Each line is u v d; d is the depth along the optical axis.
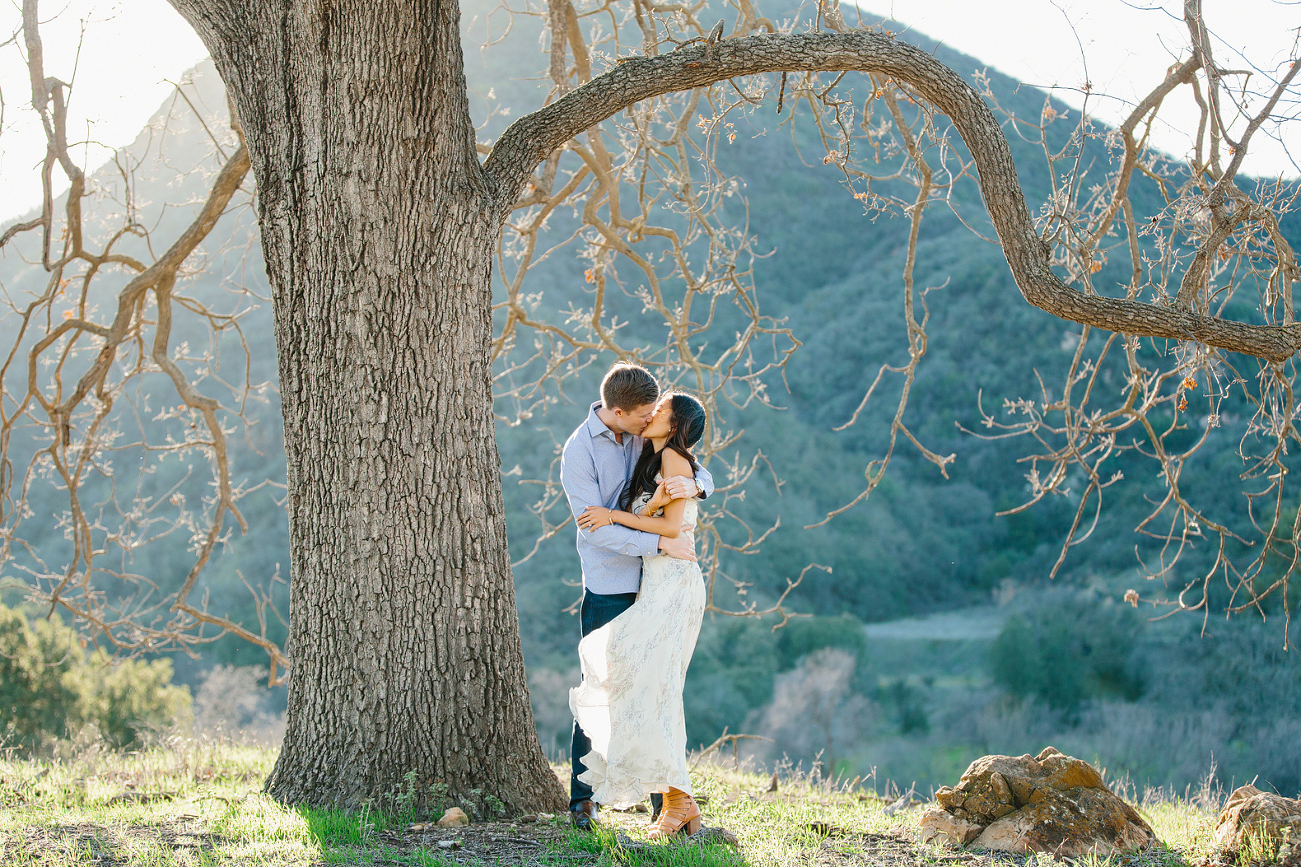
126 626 6.59
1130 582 31.73
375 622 3.79
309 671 3.88
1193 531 5.39
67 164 5.02
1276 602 20.88
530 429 29.19
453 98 3.85
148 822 3.62
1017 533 40.78
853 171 5.62
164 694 14.81
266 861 3.01
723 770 5.97
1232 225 4.39
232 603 28.52
